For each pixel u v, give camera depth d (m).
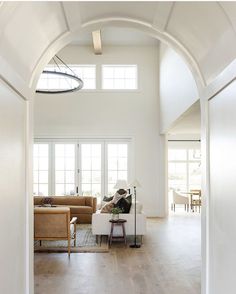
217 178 2.50
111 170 10.30
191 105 5.32
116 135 10.25
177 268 4.99
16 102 2.37
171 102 7.73
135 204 6.52
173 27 2.77
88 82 10.39
